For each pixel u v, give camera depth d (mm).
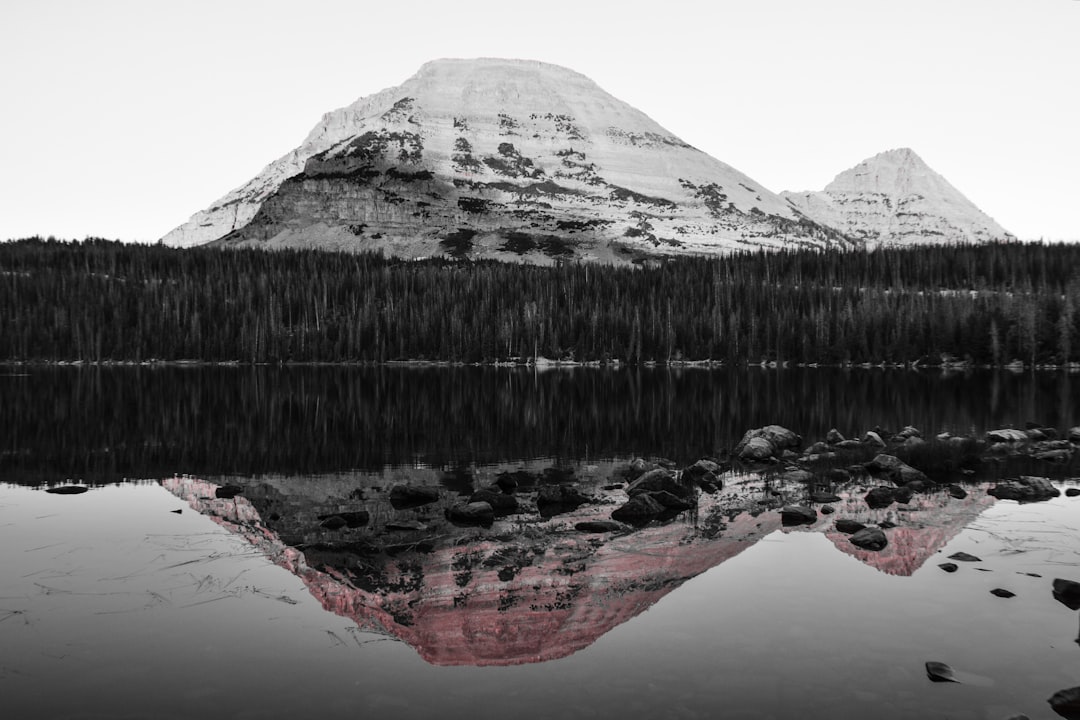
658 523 17547
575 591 12391
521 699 8359
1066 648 9586
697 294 134750
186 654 9812
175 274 152250
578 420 44156
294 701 8383
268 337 128125
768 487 22219
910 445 31000
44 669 9328
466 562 14312
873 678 8742
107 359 124438
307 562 14320
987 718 7738
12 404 51500
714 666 9141
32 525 17422
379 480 24297
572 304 133625
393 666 9414
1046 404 53625
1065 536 15617
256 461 28469
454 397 62250
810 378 88750
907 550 14656
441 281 146750
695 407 52594
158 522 17812
